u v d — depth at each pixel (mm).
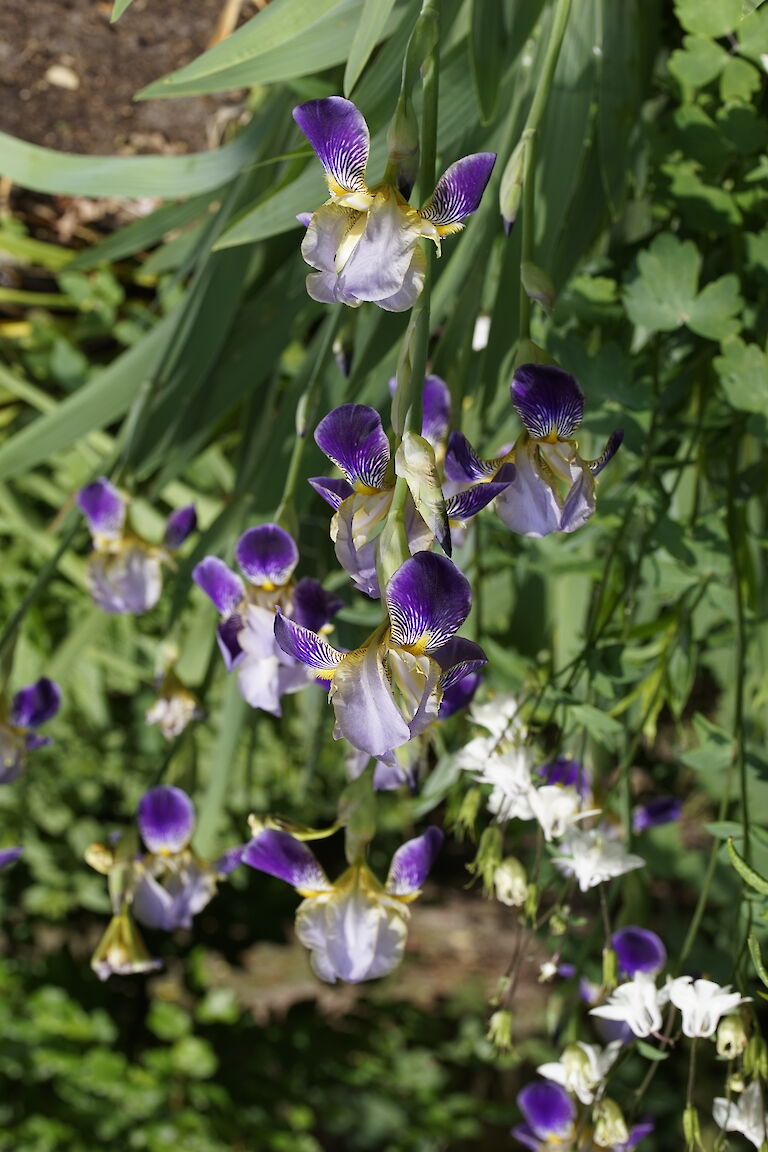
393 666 1378
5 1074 3252
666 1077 4027
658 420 1835
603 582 1737
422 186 1418
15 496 2389
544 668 1789
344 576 1917
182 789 1792
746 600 1861
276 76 1688
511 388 1478
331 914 1576
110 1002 3783
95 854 1749
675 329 1823
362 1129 4141
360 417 1409
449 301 1786
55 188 1827
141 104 2066
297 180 1683
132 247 2047
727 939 2205
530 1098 1718
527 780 1668
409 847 1577
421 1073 4168
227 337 1954
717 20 1712
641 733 1743
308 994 5234
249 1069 3641
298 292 1927
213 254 1899
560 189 1764
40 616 2492
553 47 1490
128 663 2693
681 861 2920
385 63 1676
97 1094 3295
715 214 1780
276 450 1852
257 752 3088
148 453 1930
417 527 1402
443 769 1864
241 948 4016
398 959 1580
